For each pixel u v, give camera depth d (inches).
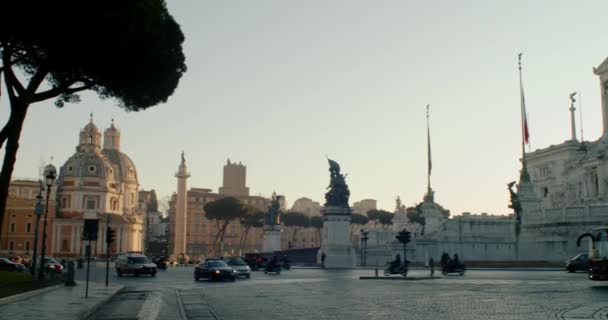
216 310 960.3
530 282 1576.0
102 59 1137.4
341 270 2824.8
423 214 3973.9
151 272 2378.2
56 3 1012.5
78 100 1366.9
